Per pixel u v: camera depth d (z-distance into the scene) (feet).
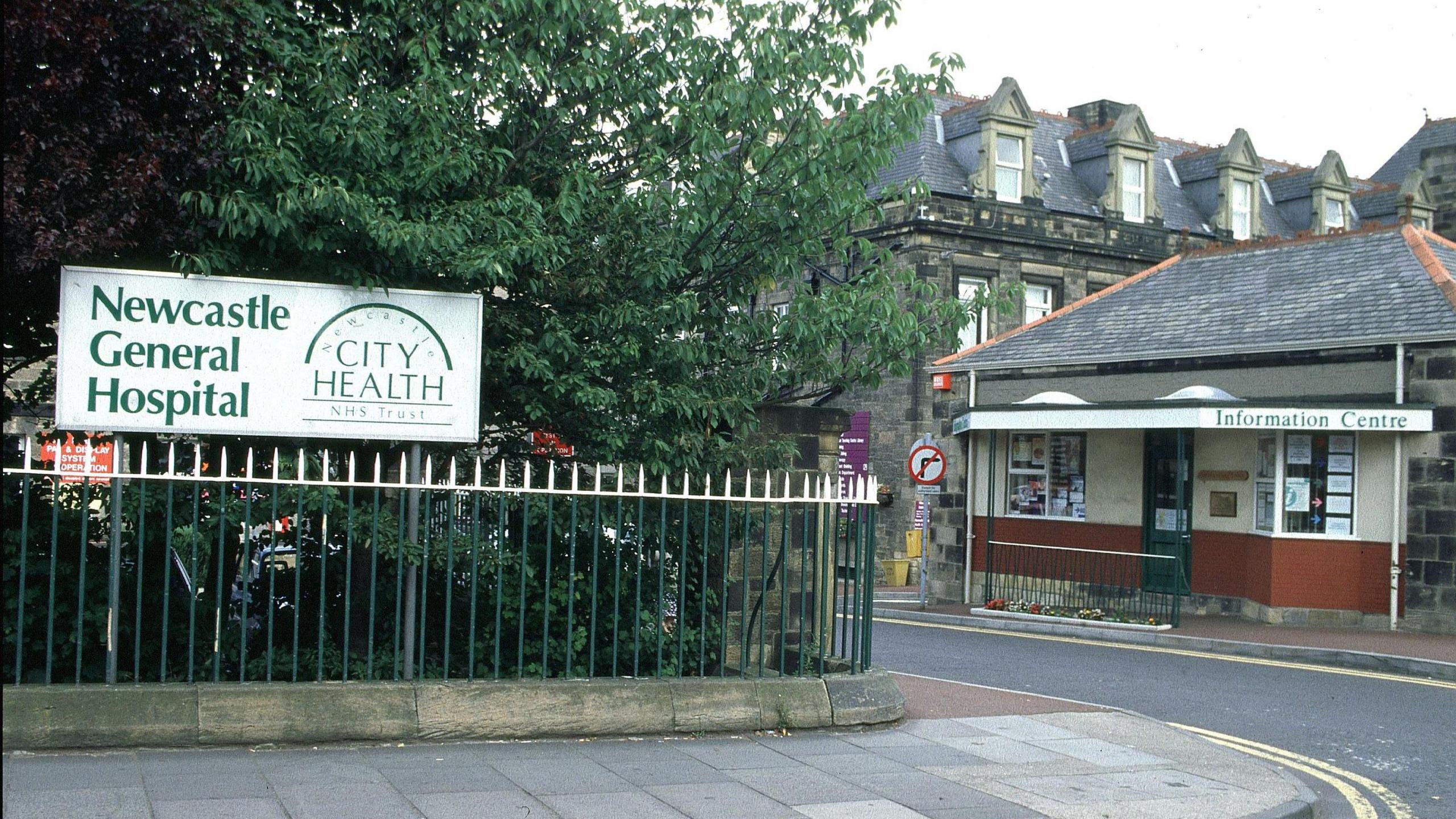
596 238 33.81
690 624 34.22
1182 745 30.83
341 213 27.43
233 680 28.99
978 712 34.24
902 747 28.99
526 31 32.53
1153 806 24.75
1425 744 33.68
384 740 26.35
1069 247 104.22
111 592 25.61
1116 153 109.19
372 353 28.25
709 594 34.42
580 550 32.48
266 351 27.63
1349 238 67.87
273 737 25.68
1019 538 73.10
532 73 31.89
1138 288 75.66
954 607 71.61
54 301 30.07
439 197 30.40
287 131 27.96
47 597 28.02
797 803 23.58
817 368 36.14
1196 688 42.39
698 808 22.88
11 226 23.99
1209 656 51.31
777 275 35.63
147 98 26.96
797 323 34.96
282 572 31.83
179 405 27.07
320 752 25.49
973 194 101.71
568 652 28.55
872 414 100.48
